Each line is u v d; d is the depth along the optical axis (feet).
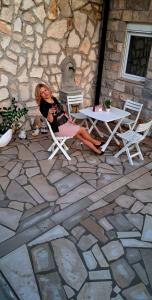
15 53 14.53
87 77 18.89
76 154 14.24
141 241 8.84
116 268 7.83
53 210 10.02
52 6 14.89
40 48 15.42
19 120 16.05
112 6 16.99
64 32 16.11
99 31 18.08
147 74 16.49
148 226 9.52
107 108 14.78
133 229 9.34
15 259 7.92
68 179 11.96
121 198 10.92
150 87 16.58
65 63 16.97
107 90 19.20
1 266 7.68
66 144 15.30
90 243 8.64
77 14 16.28
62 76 17.25
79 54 17.58
